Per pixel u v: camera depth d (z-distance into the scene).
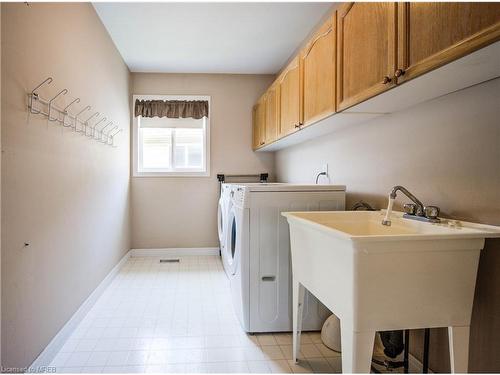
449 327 1.24
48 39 1.83
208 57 3.79
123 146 3.87
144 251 4.37
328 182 2.78
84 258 2.45
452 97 1.47
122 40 3.31
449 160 1.49
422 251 1.19
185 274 3.54
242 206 2.20
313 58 2.21
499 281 1.27
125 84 3.96
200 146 4.50
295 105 2.59
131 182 4.32
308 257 1.61
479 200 1.34
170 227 4.41
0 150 1.35
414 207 1.62
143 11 2.73
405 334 1.63
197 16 2.83
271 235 2.20
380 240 1.15
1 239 1.36
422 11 1.19
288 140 3.24
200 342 2.08
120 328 2.27
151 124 4.38
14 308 1.46
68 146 2.13
